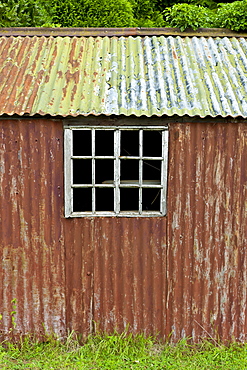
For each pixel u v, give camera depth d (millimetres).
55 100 4812
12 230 4914
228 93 4977
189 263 5020
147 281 5012
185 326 5082
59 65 5309
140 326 5047
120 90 4941
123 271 4980
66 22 10219
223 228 5008
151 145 7227
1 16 8820
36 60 5414
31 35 5914
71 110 4656
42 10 9492
